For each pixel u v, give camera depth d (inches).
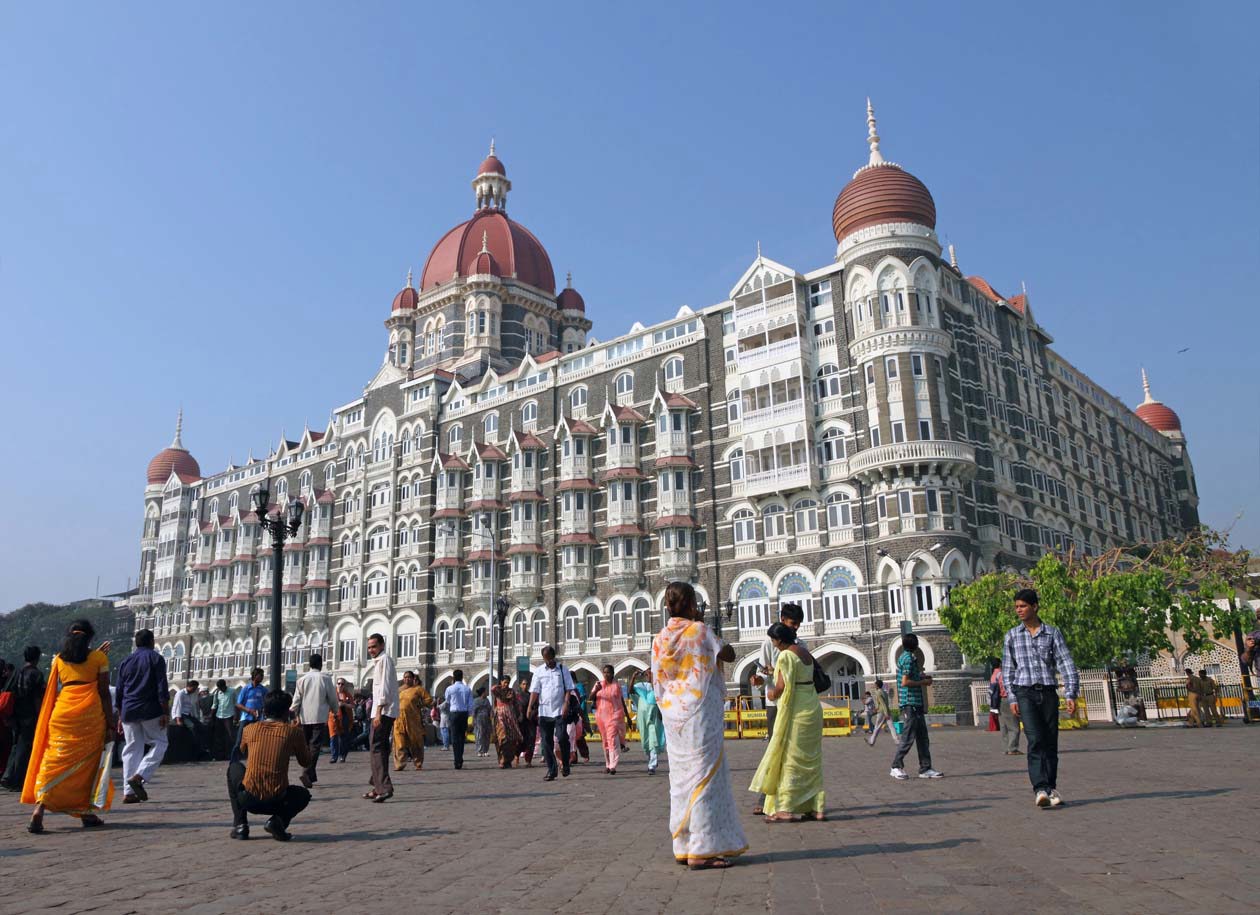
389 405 3240.7
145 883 346.9
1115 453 3253.0
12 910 301.0
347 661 3152.1
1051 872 319.0
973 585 1754.4
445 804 618.5
